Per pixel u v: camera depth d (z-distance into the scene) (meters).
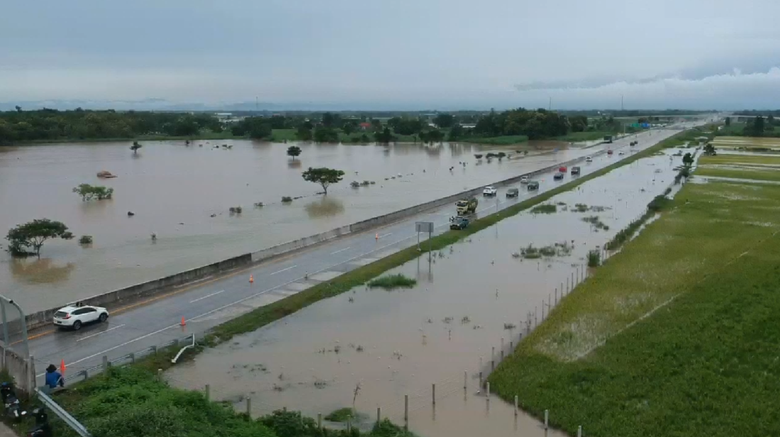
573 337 38.75
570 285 51.53
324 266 56.38
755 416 28.31
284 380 33.28
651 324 40.16
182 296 46.97
